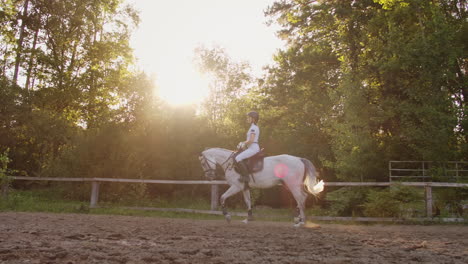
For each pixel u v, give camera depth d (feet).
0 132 59.21
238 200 52.16
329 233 25.35
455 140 42.70
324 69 70.64
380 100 48.37
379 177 44.29
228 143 57.98
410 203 34.94
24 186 62.28
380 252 17.47
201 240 19.97
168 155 53.88
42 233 20.43
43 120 61.72
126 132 53.47
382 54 47.93
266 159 29.84
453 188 37.24
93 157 48.42
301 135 63.16
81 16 79.77
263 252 16.69
